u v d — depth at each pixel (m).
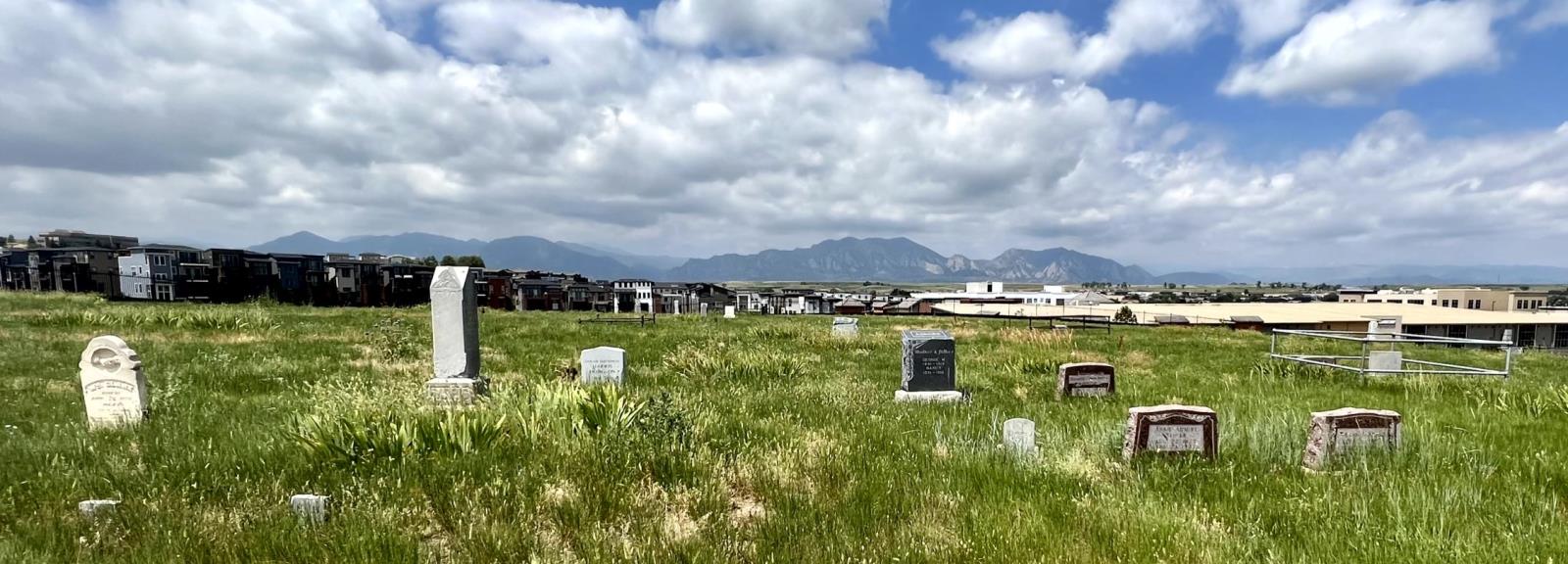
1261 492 5.67
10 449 6.39
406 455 5.77
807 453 6.59
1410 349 24.67
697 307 108.25
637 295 105.69
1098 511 5.08
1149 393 11.89
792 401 10.29
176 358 13.45
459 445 6.12
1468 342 12.95
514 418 7.01
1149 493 5.53
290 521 4.59
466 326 10.23
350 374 12.30
